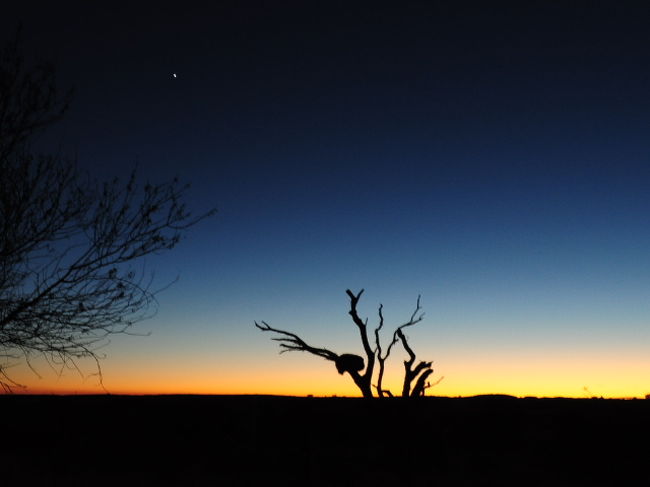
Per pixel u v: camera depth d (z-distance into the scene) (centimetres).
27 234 838
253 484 1756
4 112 834
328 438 2416
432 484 1723
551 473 1956
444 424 2292
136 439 2462
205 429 2612
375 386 1861
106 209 868
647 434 2322
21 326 832
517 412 2825
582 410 2897
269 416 2848
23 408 3008
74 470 1975
